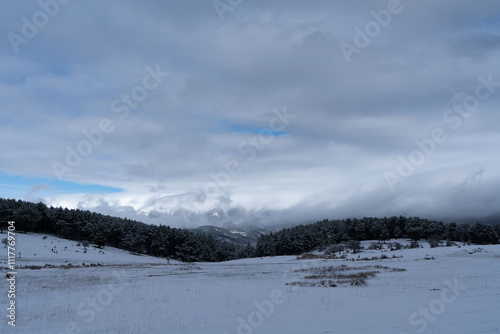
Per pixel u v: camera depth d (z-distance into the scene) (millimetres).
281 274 43875
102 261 89438
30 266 59812
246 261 95438
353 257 76250
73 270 52969
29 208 112062
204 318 17406
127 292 27594
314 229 149125
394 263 52281
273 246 148000
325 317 16516
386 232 147875
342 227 149750
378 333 13156
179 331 14953
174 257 147125
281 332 14133
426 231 140750
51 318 17953
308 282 32781
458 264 43594
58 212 126812
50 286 31359
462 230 139375
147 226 149625
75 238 129125
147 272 50594
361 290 25812
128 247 136875
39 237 109938
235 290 28266
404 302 19828
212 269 58469
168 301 23016
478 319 14391
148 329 15383
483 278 29219
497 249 65875
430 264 46344
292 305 20344
